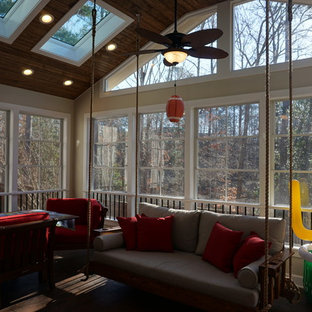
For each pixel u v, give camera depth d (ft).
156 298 10.50
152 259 10.33
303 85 12.42
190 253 11.28
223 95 14.53
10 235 9.64
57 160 19.88
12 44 14.55
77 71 17.84
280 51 13.25
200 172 15.42
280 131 13.23
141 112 17.44
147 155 17.39
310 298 10.31
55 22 13.99
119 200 18.43
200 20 15.80
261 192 13.38
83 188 19.84
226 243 9.66
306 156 12.56
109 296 10.56
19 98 17.53
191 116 15.55
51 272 10.96
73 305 9.82
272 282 8.37
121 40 16.35
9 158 17.20
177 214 12.05
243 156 14.20
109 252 11.05
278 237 9.96
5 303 9.84
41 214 10.77
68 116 20.15
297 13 12.94
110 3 13.74
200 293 8.66
